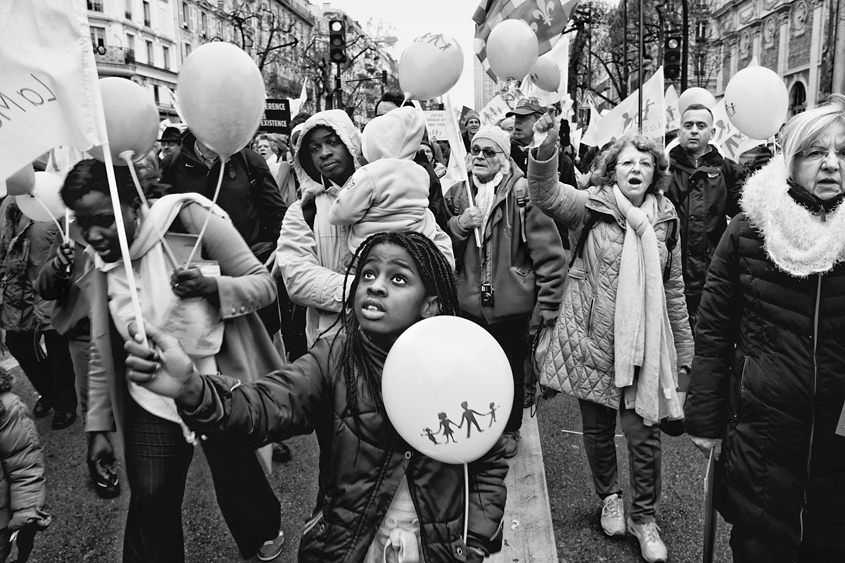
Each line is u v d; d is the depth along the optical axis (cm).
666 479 425
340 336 197
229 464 304
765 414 248
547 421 531
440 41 378
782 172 249
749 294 253
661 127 940
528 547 341
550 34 617
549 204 359
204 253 280
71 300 386
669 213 361
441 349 167
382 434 188
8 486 294
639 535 340
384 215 308
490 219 421
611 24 3488
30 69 190
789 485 245
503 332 432
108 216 251
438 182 457
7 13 189
